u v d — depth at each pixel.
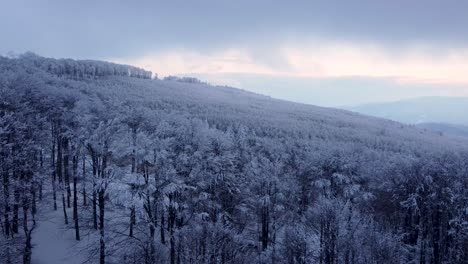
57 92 46.31
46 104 39.84
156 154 26.41
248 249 32.81
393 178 37.66
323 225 26.28
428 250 34.44
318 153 43.47
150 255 24.41
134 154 26.69
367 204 36.72
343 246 25.05
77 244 32.03
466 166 36.00
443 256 33.28
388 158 55.16
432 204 33.38
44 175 34.09
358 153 53.06
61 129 36.72
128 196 25.14
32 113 37.06
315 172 39.56
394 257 26.55
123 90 139.00
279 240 33.84
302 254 25.91
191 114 106.81
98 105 41.78
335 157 40.16
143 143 26.77
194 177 29.48
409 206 33.91
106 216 33.72
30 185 30.42
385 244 26.11
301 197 38.78
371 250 25.56
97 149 26.91
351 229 26.38
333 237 25.34
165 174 26.20
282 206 35.56
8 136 30.69
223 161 32.97
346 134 102.19
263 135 84.81
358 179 39.44
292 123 111.81
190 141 32.44
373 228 28.52
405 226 35.97
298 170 41.31
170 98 138.88
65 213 35.78
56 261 29.81
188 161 30.16
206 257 24.86
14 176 31.39
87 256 30.09
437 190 33.34
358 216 29.20
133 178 26.30
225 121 98.31
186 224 27.14
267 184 35.09
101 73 186.75
